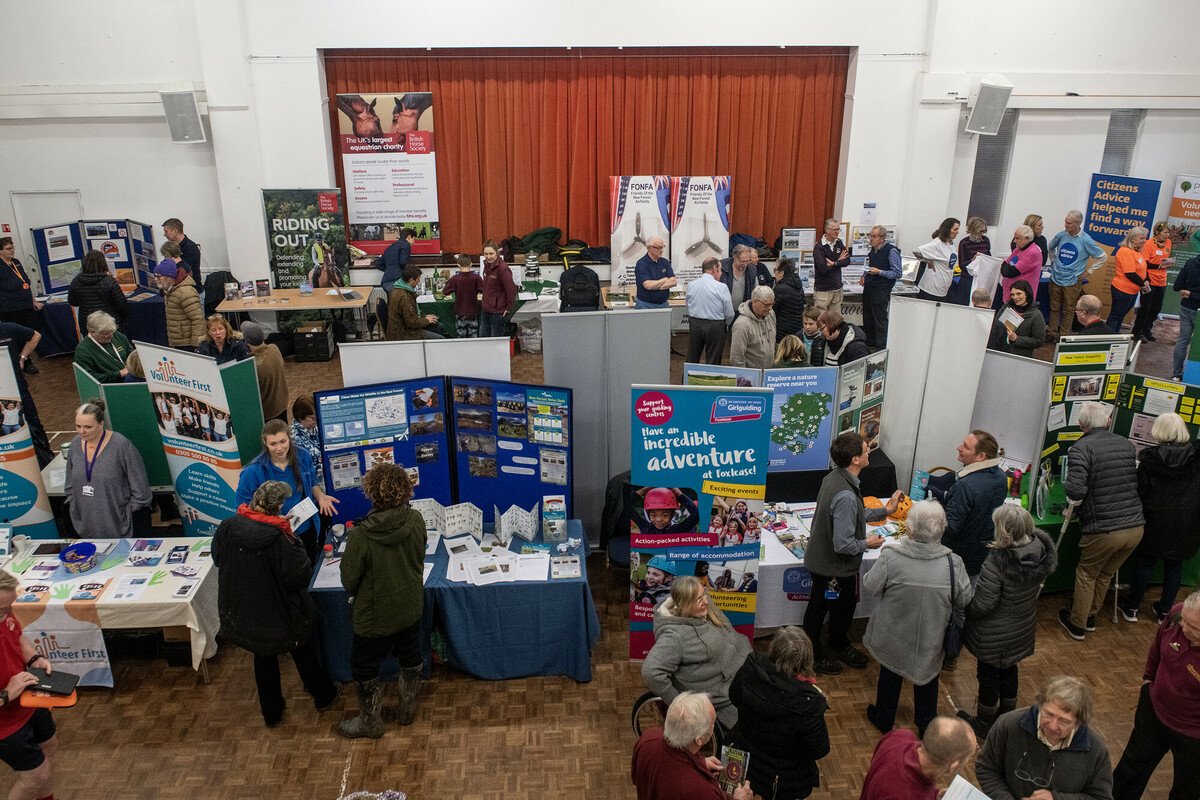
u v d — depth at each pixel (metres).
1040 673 4.12
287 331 8.84
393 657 4.06
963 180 9.49
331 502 4.18
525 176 9.43
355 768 3.52
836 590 3.94
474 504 4.58
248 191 8.90
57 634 3.86
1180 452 4.04
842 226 9.41
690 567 3.88
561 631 3.99
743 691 2.69
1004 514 3.35
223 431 4.19
